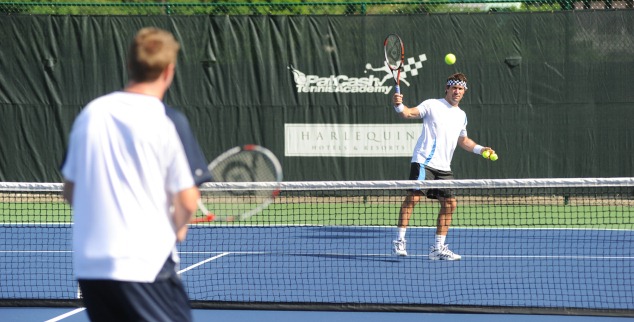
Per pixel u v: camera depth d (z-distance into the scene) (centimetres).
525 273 1034
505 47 1669
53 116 1727
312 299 884
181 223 409
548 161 1672
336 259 1144
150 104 401
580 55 1658
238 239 1349
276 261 1134
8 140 1730
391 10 2048
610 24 1652
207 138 1717
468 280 988
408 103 1688
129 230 394
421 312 820
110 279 395
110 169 395
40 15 1727
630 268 1070
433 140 1110
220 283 983
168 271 413
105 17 1720
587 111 1662
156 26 1720
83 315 809
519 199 1648
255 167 943
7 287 971
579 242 1305
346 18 1692
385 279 996
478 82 1677
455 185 898
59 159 1728
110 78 1727
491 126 1678
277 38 1702
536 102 1670
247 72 1709
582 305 850
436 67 1681
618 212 1638
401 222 1148
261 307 831
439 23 1678
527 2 1906
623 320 781
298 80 1703
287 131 1706
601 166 1662
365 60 1692
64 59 1727
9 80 1728
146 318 404
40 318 795
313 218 1584
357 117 1697
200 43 1709
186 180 402
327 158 1705
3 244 1320
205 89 1714
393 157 1697
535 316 799
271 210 1678
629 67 1650
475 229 1457
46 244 1319
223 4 1716
